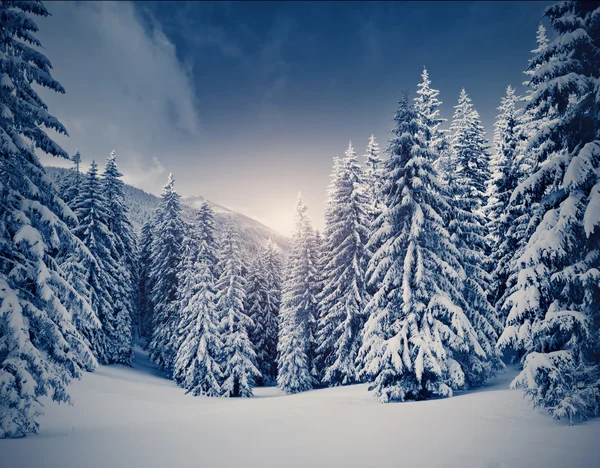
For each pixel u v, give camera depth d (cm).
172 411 1953
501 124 2528
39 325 1182
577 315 1027
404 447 836
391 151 1877
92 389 2264
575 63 1088
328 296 2750
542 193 1245
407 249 1745
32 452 864
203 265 3012
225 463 770
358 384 2483
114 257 3397
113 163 3684
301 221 3556
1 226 1146
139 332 5053
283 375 2911
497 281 2338
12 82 1137
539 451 752
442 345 1670
